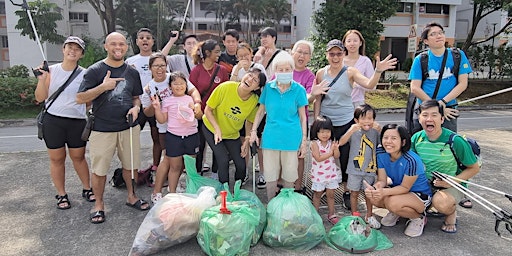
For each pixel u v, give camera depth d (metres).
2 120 10.91
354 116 3.73
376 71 3.69
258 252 3.12
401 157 3.47
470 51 20.06
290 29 37.25
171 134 3.90
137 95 3.90
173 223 3.03
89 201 4.22
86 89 3.54
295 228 3.11
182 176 4.97
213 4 34.56
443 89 3.93
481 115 13.21
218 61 4.98
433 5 25.80
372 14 15.16
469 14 29.64
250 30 35.78
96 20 28.70
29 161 5.86
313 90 3.88
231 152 4.01
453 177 3.44
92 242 3.31
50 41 20.28
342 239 3.18
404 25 25.73
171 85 3.96
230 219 2.92
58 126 3.84
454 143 3.43
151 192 4.50
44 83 3.72
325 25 15.30
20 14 19.27
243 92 3.64
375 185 3.55
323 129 3.70
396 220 3.67
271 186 3.84
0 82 11.82
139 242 3.03
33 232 3.48
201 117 4.06
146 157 6.16
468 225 3.68
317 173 3.76
